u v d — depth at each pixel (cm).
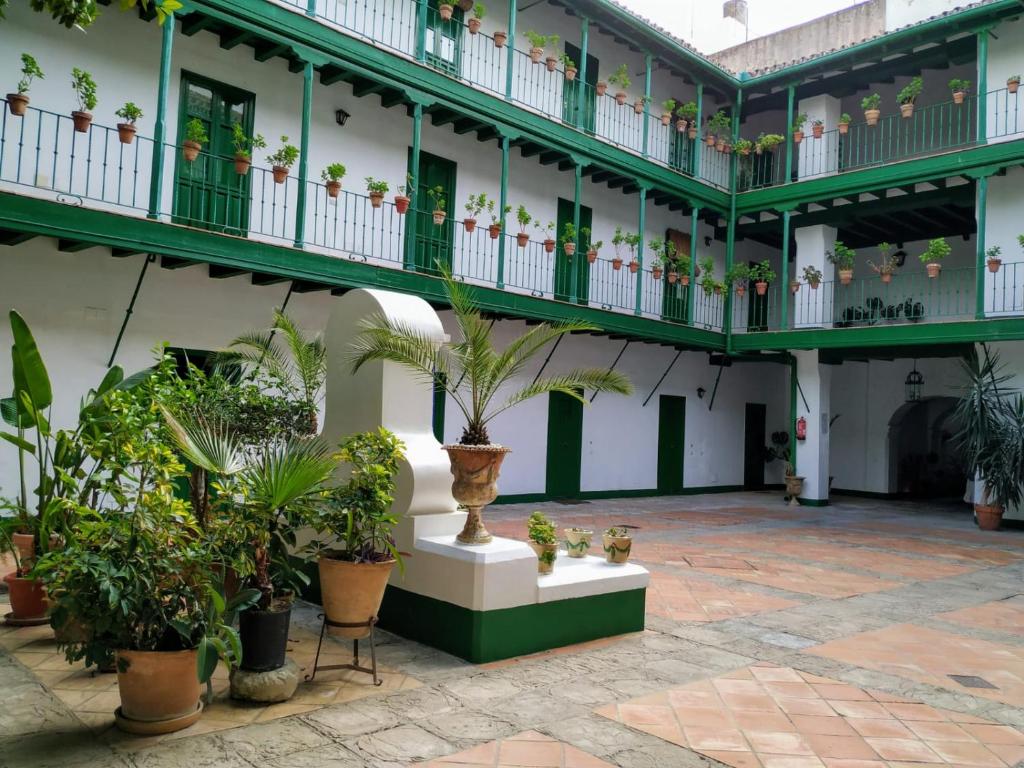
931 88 1883
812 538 1243
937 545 1213
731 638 622
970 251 1842
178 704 400
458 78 1325
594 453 1711
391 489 518
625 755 390
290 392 827
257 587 460
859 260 2023
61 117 938
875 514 1662
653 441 1852
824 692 499
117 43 1010
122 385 652
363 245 1182
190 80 1088
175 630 402
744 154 1844
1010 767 395
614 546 638
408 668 513
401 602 588
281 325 841
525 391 614
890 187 1591
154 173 930
